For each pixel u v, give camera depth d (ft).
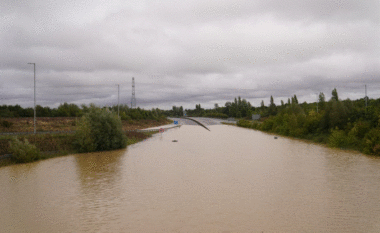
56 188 52.54
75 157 93.66
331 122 127.34
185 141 150.61
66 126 180.55
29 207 41.42
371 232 30.66
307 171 64.49
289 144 125.49
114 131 114.93
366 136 92.53
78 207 41.04
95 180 58.95
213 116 627.87
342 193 46.06
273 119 221.05
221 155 94.58
